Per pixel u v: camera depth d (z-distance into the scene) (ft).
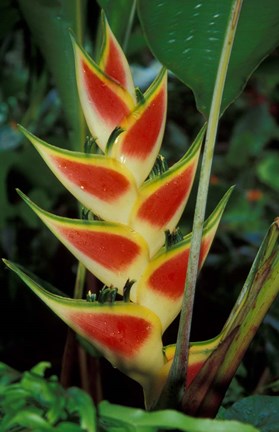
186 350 1.88
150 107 1.89
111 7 2.66
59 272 5.07
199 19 2.05
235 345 1.95
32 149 5.28
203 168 1.82
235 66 2.12
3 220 5.34
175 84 7.21
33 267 5.13
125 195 1.90
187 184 1.93
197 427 1.42
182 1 2.03
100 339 1.91
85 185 1.90
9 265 1.90
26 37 3.67
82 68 1.92
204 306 4.20
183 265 1.92
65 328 4.39
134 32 3.51
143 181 1.93
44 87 4.68
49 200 5.44
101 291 1.88
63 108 2.82
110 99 1.91
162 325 1.95
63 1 2.81
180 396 1.92
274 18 2.09
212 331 4.10
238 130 9.27
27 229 5.42
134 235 1.90
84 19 2.85
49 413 1.39
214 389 1.94
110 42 1.96
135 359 1.93
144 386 1.98
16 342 4.41
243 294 2.00
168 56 2.07
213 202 5.39
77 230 1.89
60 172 1.90
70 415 1.52
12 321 4.47
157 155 1.94
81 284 2.56
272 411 2.21
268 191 9.34
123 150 1.90
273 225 1.98
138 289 1.93
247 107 9.75
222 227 6.66
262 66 3.38
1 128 7.50
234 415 2.20
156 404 1.93
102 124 1.93
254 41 2.10
